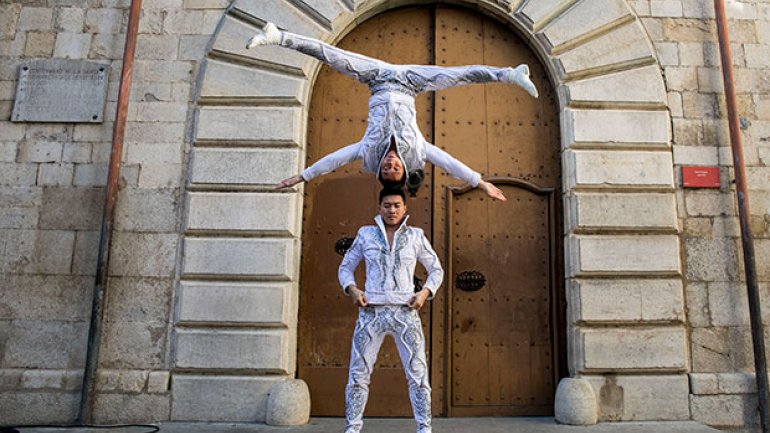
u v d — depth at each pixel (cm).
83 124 580
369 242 392
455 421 527
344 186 592
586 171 562
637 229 555
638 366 530
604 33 597
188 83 584
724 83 587
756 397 531
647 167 567
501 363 565
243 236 550
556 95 601
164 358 531
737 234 565
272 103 575
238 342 529
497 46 627
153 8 600
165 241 552
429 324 568
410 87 412
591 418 512
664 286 545
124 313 538
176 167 566
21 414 518
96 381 521
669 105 586
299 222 564
